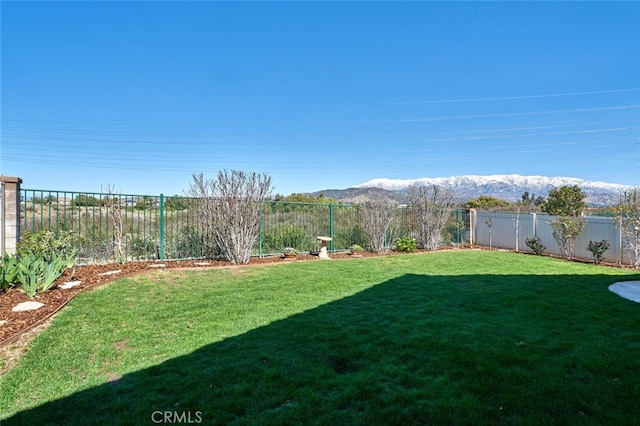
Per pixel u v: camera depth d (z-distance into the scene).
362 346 3.89
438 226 14.66
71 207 8.85
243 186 10.07
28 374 3.35
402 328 4.47
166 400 2.86
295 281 7.48
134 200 9.72
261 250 11.37
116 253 9.27
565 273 8.89
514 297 6.17
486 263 10.47
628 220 10.63
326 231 13.19
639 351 3.76
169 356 3.71
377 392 2.93
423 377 3.18
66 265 6.75
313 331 4.39
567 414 2.62
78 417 2.65
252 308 5.45
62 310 5.11
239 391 2.96
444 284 7.32
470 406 2.71
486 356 3.60
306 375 3.22
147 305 5.58
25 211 7.95
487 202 24.23
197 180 10.16
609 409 2.68
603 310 5.36
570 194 17.98
